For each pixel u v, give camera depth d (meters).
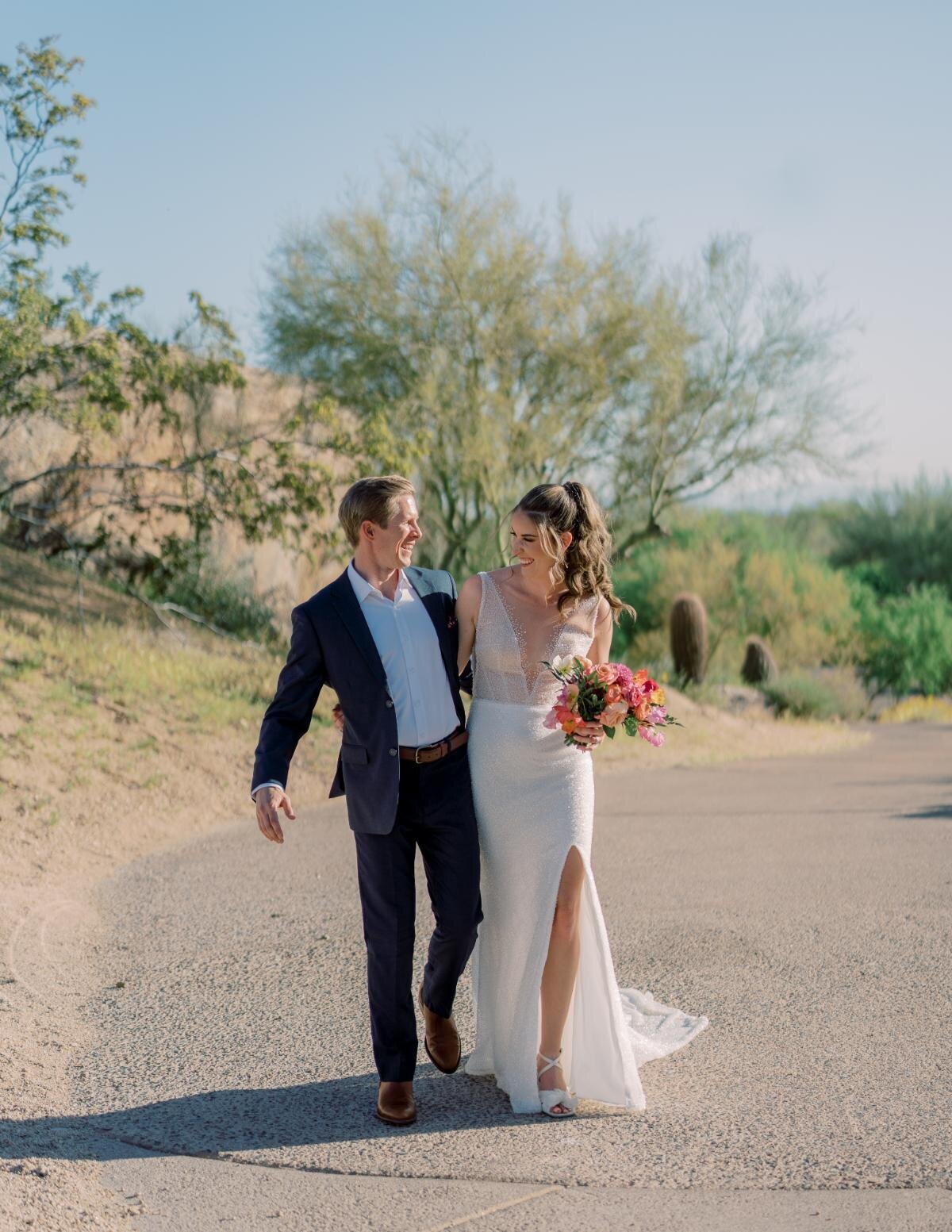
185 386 15.77
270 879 7.98
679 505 29.81
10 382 14.21
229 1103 4.30
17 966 5.74
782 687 26.98
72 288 14.20
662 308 23.27
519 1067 4.23
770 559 33.50
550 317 22.52
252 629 18.53
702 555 32.97
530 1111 4.20
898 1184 3.51
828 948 6.18
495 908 4.41
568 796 4.36
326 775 12.03
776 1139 3.86
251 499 15.87
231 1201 3.53
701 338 24.41
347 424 21.66
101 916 6.96
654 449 24.44
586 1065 4.25
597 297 22.92
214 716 12.37
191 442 18.95
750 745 19.25
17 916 6.59
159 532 18.30
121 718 11.53
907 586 45.50
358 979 5.80
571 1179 3.64
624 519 25.20
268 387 21.28
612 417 23.92
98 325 14.82
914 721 28.81
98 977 5.84
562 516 4.40
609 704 4.23
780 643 32.06
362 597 4.31
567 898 4.29
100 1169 3.74
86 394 14.78
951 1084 4.27
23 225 12.83
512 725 4.38
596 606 4.56
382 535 4.31
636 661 30.41
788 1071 4.48
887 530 47.59
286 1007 5.38
